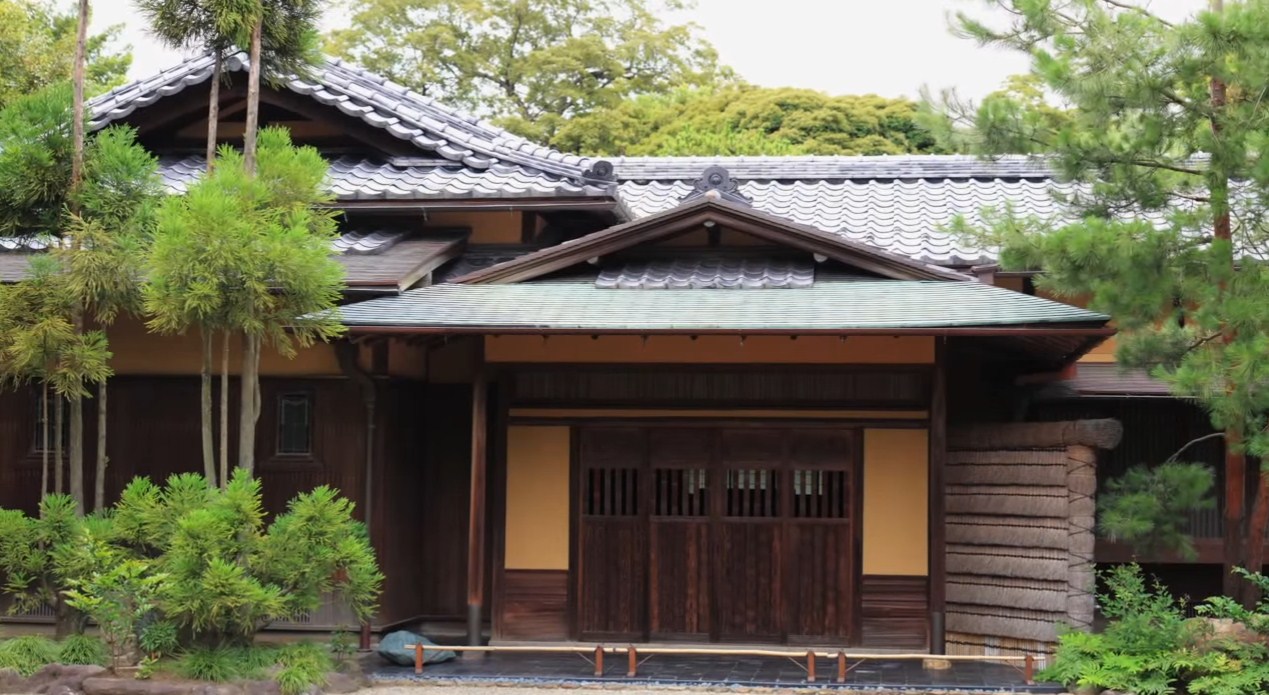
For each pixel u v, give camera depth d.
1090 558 11.50
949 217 16.09
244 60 14.52
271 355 12.91
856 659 11.79
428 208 13.81
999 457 12.29
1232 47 10.27
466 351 13.98
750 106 34.44
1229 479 11.50
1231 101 11.09
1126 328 11.05
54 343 10.35
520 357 12.69
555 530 12.72
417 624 13.70
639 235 12.76
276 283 10.39
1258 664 9.94
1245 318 10.16
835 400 12.43
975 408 13.59
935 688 10.49
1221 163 10.64
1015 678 10.88
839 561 12.38
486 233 14.89
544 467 12.78
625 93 37.56
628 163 18.61
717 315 11.48
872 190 17.61
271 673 10.07
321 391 12.84
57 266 10.66
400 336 11.86
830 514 12.43
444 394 13.99
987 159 11.65
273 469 12.83
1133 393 13.57
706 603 12.50
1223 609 10.30
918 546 12.27
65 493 13.02
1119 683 9.99
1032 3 10.85
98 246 10.39
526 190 13.68
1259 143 10.12
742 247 13.13
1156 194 11.13
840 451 12.45
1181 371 10.34
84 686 9.78
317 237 10.63
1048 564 11.73
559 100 37.09
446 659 11.73
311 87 14.84
